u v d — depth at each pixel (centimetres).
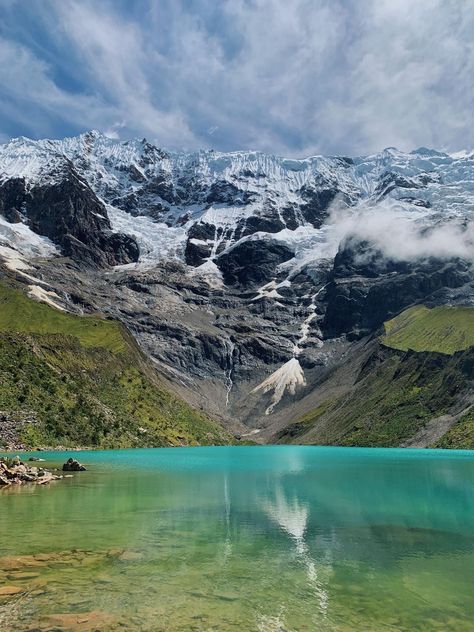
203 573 3269
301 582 3141
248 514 5203
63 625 2453
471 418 19575
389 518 5062
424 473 9500
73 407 16612
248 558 3628
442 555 3756
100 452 15050
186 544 3972
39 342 19588
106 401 19275
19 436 13662
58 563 3397
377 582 3166
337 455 15950
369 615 2664
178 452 16862
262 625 2519
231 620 2569
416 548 3944
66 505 5603
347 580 3194
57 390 16900
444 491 7000
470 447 17425
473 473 9475
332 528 4606
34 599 2764
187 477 8650
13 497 6184
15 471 7781
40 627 2425
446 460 13088
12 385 15462
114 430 17338
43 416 15000
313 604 2795
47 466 10156
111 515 5050
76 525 4569
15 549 3716
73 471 9438
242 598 2866
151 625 2480
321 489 7175
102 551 3703
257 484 7750
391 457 14500
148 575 3198
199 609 2691
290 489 7169
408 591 3017
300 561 3569
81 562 3428
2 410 14175
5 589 2900
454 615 2675
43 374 17088
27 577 3112
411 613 2698
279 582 3136
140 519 4888
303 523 4812
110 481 7919
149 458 13600
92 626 2450
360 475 9156
